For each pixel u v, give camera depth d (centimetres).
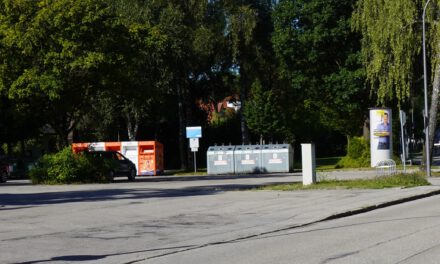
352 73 4316
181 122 5209
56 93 3077
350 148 4578
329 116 5428
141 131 6081
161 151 4744
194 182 3172
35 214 1662
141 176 4528
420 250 1002
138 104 3700
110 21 3297
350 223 1422
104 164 3194
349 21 4344
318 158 7362
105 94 3484
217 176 4103
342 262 917
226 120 6544
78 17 3167
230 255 1028
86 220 1533
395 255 963
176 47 4500
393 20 3022
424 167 3284
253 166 4459
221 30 4731
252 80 5531
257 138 6688
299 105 5962
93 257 1036
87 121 5359
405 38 3042
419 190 2189
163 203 1922
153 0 4512
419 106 5100
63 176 3052
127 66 3397
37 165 3148
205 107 5747
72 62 3095
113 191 2459
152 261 1002
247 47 4950
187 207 1803
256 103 5844
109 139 5931
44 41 3139
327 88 4528
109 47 3291
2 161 3891
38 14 3106
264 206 1786
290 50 4597
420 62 3553
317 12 4441
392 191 2164
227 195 2166
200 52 4594
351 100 4434
